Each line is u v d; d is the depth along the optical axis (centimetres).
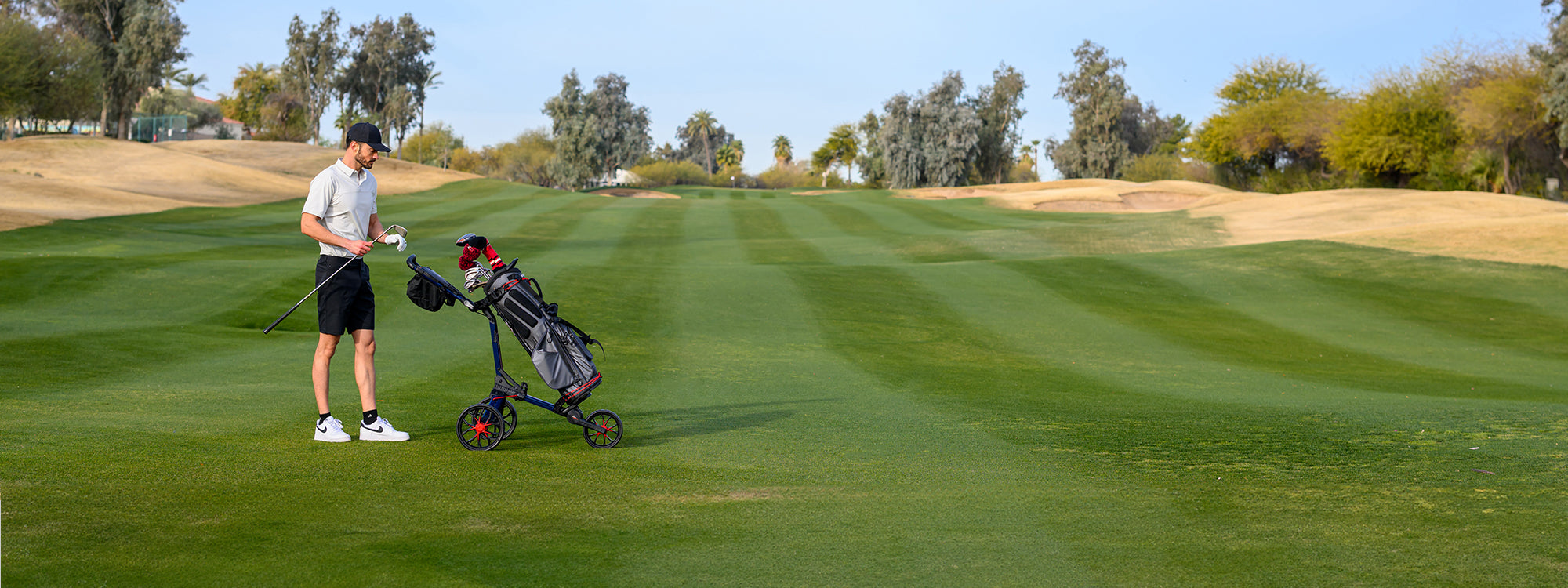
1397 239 2312
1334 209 3206
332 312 518
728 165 14125
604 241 2980
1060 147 8738
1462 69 4734
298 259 1992
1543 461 507
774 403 753
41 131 6869
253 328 1234
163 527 347
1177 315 1659
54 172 4209
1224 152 6212
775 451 542
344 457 486
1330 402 830
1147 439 598
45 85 4853
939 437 599
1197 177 6812
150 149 4909
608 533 359
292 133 8238
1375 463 509
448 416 631
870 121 9412
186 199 3841
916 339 1352
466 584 295
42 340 928
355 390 747
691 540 351
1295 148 5997
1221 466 507
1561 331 1548
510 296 515
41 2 6091
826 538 356
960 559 329
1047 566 321
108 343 956
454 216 3594
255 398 675
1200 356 1277
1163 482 462
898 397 805
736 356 1113
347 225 535
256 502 388
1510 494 422
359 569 308
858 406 743
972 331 1447
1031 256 2638
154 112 8319
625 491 430
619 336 1256
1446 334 1524
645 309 1501
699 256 2584
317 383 525
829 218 3800
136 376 784
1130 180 7225
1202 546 343
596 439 546
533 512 388
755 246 2827
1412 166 4797
